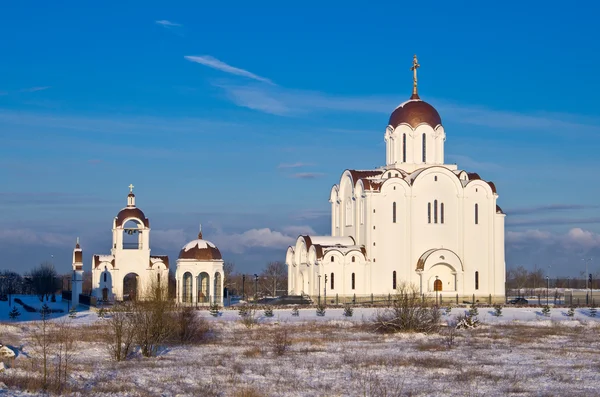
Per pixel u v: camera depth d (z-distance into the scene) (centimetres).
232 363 5822
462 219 13512
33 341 7038
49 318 10388
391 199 13350
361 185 13488
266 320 9794
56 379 4594
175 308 7544
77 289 13538
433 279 13350
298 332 8281
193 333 7362
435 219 13488
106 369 5453
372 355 6341
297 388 4709
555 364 5891
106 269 13025
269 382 4953
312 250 13400
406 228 13338
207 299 12975
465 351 6706
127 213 13162
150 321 6581
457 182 13525
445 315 10625
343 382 4962
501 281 13638
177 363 5825
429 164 13938
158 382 4897
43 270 18425
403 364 5762
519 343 7344
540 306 12562
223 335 7950
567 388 4800
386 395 4388
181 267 12862
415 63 14438
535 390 4725
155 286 8881
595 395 4550
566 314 11169
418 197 13425
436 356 6334
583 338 7812
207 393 4481
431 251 13175
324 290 12962
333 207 14900
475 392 4628
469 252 13525
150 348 6328
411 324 8275
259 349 6681
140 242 13212
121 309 7106
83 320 9844
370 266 13175
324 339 7575
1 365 5022
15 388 4419
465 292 13450
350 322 9400
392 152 14200
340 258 13100
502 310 11869
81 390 4459
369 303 12662
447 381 5038
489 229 13625
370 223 13238
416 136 13950
